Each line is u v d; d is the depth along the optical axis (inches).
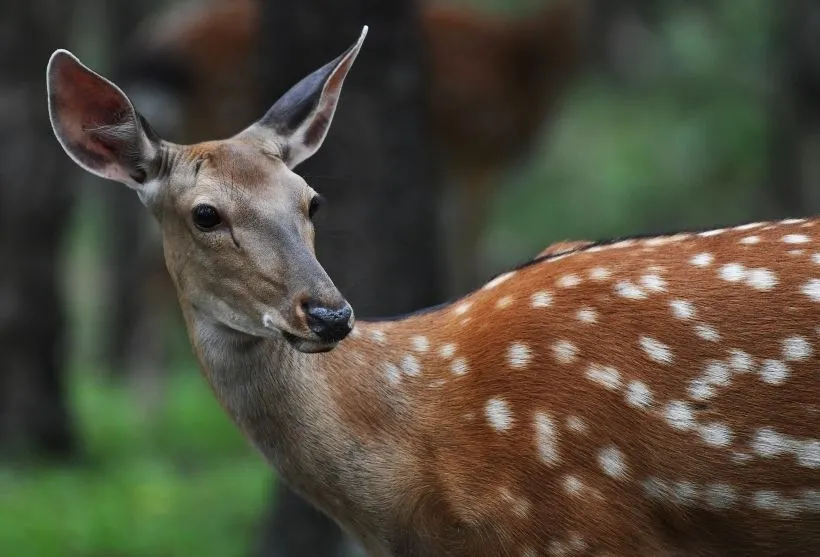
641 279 281.7
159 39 746.2
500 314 291.4
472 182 799.7
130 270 982.4
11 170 634.2
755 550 280.7
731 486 271.6
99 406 767.7
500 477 280.8
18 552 495.2
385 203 438.6
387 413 290.8
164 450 669.3
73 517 536.4
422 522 288.8
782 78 785.6
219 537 515.5
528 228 991.6
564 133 990.4
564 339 281.1
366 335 298.0
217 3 761.6
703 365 271.4
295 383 290.8
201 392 813.2
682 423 271.1
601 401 275.0
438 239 463.5
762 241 280.7
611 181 943.0
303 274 271.6
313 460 292.5
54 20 642.8
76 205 730.2
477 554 285.0
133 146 294.2
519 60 791.7
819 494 270.1
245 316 279.4
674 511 276.2
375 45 434.6
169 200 289.4
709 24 883.4
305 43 428.8
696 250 284.4
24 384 642.2
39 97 639.8
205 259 282.4
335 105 311.1
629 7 885.8
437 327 300.2
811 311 267.7
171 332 851.4
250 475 607.8
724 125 863.1
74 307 1229.7
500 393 283.6
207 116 738.2
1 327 637.9
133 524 529.0
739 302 272.7
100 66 1182.3
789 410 267.3
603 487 275.1
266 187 281.6
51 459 639.8
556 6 789.2
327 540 435.8
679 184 923.4
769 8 852.0
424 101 454.9
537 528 278.4
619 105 967.0
